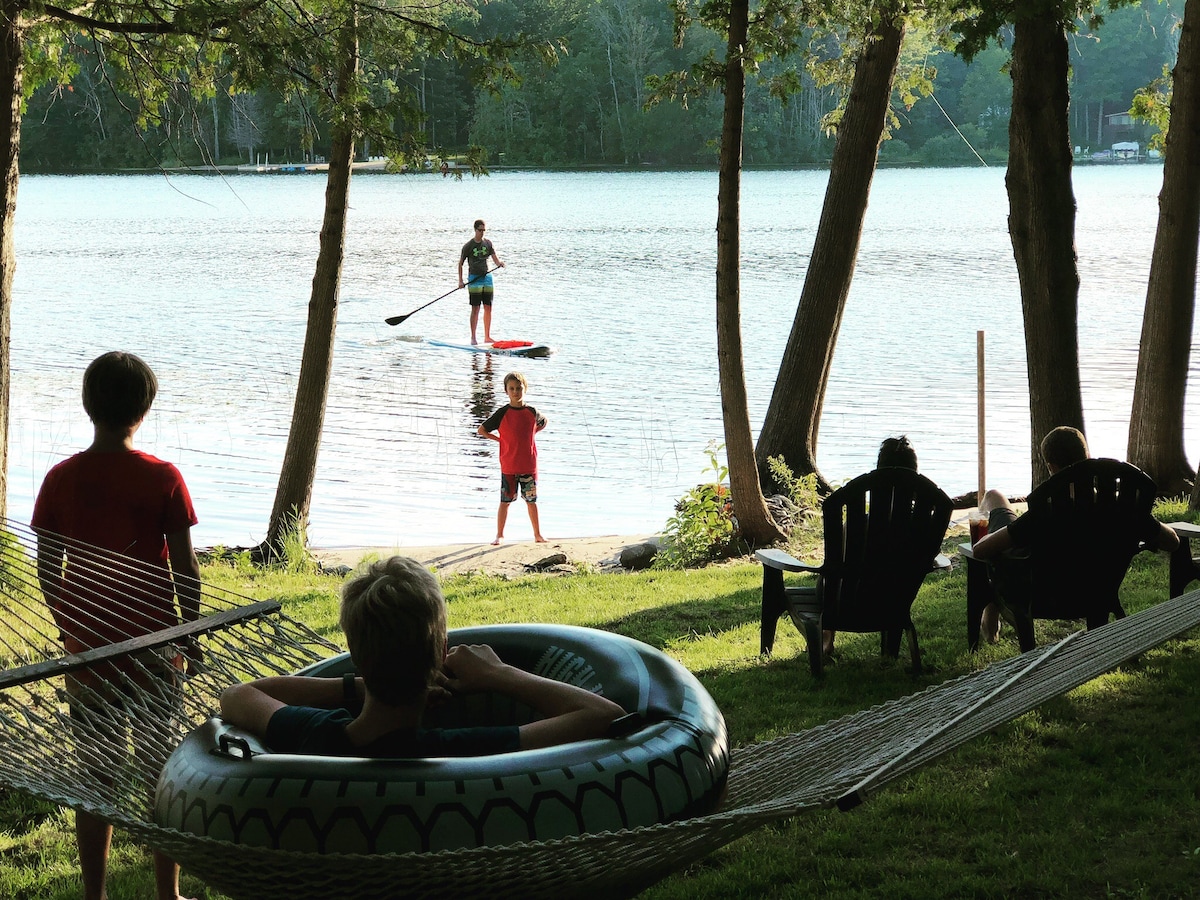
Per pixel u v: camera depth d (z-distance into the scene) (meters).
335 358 19.06
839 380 16.84
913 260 34.06
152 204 62.12
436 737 2.46
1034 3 8.45
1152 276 10.42
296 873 2.22
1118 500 5.24
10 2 7.48
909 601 5.61
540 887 2.30
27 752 2.94
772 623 6.11
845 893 3.60
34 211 57.25
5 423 8.02
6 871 3.92
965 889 3.58
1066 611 5.43
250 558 9.38
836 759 3.02
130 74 10.03
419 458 12.90
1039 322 9.55
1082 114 114.12
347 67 9.42
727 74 8.55
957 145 111.00
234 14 8.32
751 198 65.81
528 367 18.30
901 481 5.44
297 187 76.25
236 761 2.37
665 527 9.95
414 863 2.15
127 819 2.33
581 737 2.48
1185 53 9.89
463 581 8.72
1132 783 4.23
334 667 2.97
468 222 49.72
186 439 13.62
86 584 3.49
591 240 41.00
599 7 103.25
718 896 3.67
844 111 11.48
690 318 23.36
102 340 20.50
